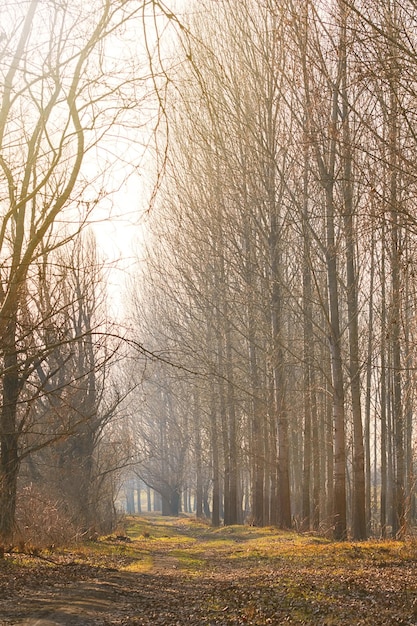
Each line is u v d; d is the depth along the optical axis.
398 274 19.41
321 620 9.62
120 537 27.83
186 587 13.47
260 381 34.81
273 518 36.00
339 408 23.12
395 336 20.50
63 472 25.53
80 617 9.55
